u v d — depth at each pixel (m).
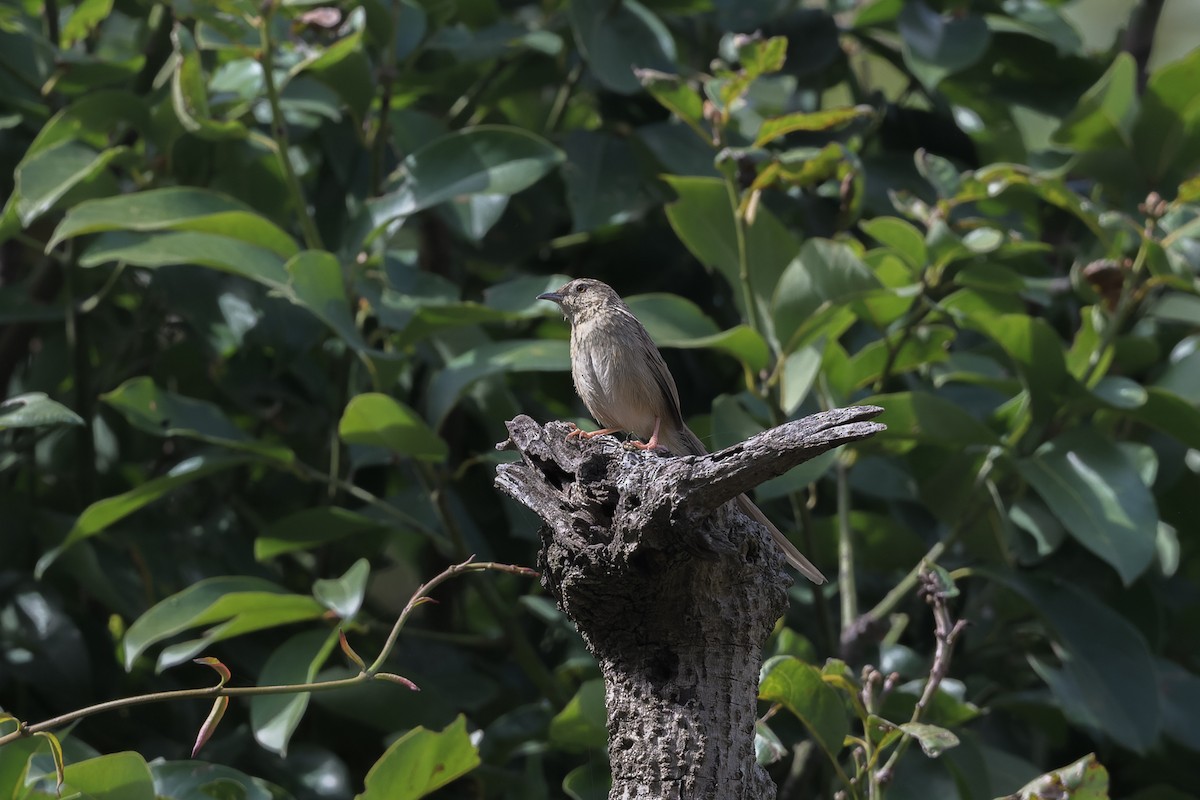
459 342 10.87
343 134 11.97
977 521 10.34
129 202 9.24
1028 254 12.05
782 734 10.45
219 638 8.91
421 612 13.22
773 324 9.31
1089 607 9.54
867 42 13.23
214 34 10.14
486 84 12.91
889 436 9.63
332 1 10.58
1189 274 9.55
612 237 13.05
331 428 12.10
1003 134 13.01
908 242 9.90
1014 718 11.38
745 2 12.14
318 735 11.71
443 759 7.49
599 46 11.27
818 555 10.32
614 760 5.63
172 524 11.69
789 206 12.27
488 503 12.41
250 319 11.30
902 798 9.13
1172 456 11.57
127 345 12.66
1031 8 12.61
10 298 11.66
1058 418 9.90
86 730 10.71
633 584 5.48
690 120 9.24
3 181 12.77
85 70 11.33
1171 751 11.14
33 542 11.52
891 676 7.60
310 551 13.10
